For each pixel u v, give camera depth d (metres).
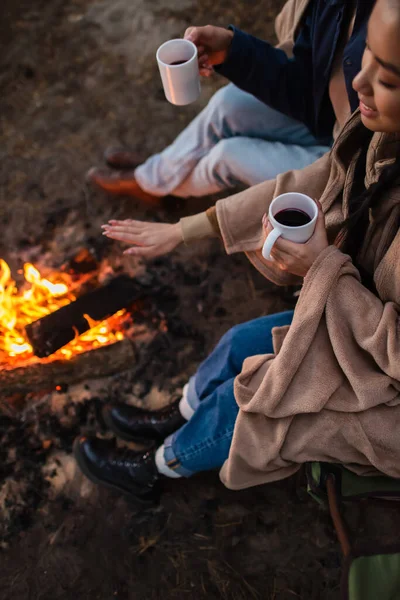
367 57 1.02
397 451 1.27
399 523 1.86
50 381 2.19
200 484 2.05
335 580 1.86
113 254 2.57
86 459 2.00
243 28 3.31
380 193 1.20
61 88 3.15
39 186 2.80
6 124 3.04
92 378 2.26
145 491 1.94
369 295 1.25
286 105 1.94
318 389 1.27
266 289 2.47
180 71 1.67
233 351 1.70
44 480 2.07
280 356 1.28
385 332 1.21
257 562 1.90
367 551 1.14
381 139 1.22
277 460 1.36
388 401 1.26
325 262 1.24
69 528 1.97
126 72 3.19
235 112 2.12
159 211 2.69
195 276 2.51
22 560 1.92
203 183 2.32
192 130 2.26
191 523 1.98
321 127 1.93
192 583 1.87
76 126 3.01
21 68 3.24
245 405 1.33
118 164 2.73
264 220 1.33
